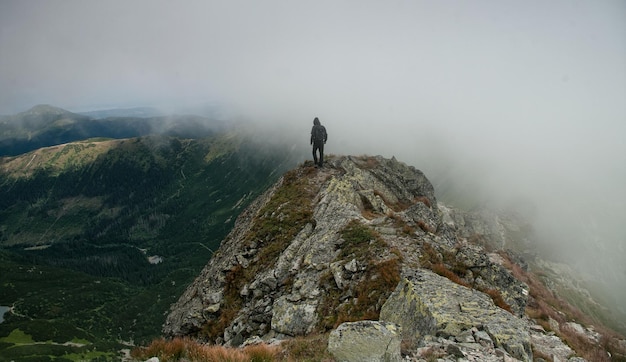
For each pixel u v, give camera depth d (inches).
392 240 1018.1
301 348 570.3
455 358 500.1
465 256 996.6
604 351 984.9
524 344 543.2
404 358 506.0
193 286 1573.6
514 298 927.7
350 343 496.4
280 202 1540.4
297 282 989.2
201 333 1111.6
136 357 549.3
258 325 977.5
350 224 1142.3
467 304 633.0
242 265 1258.0
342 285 896.9
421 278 737.0
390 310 709.3
